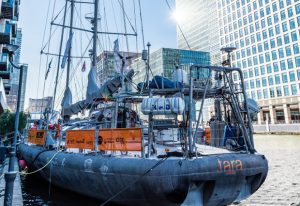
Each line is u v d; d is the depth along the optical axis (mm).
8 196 4859
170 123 8203
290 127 61969
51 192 10031
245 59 80688
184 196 5914
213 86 8289
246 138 7258
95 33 15375
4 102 30453
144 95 8312
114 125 8922
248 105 8320
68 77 17422
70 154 8406
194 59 94438
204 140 10297
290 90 66312
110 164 6672
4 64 34188
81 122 12117
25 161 14188
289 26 67438
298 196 8836
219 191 6160
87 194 8023
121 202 6887
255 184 6895
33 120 20734
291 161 18500
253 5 78562
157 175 5852
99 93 9992
